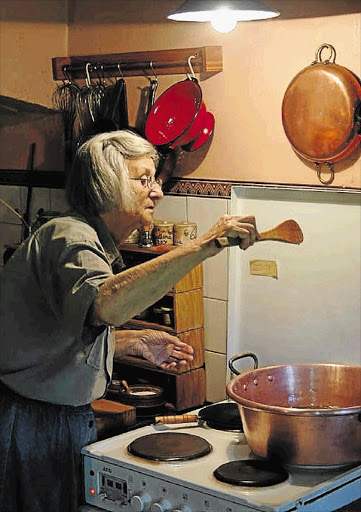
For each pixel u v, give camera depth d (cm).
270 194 242
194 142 258
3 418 198
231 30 250
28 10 304
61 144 304
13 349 196
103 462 199
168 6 267
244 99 250
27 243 197
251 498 173
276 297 243
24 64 308
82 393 198
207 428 221
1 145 324
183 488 184
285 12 237
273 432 188
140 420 245
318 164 233
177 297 257
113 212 200
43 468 199
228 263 255
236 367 253
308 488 180
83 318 172
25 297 195
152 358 220
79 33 297
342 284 229
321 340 235
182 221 270
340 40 226
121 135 201
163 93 260
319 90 223
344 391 220
